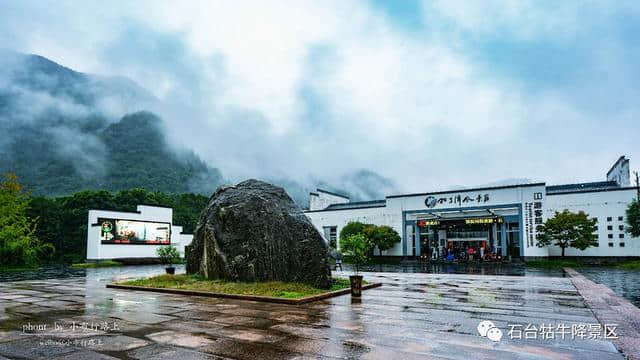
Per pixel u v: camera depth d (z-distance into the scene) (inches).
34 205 2062.0
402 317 419.8
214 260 688.4
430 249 1908.2
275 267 645.9
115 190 4532.5
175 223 2605.8
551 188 1884.8
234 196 719.7
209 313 441.7
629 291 679.7
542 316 426.0
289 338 330.6
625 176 1695.4
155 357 281.1
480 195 1745.8
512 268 1321.4
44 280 893.2
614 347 306.0
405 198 1936.5
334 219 2144.4
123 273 1148.5
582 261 1565.0
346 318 414.0
